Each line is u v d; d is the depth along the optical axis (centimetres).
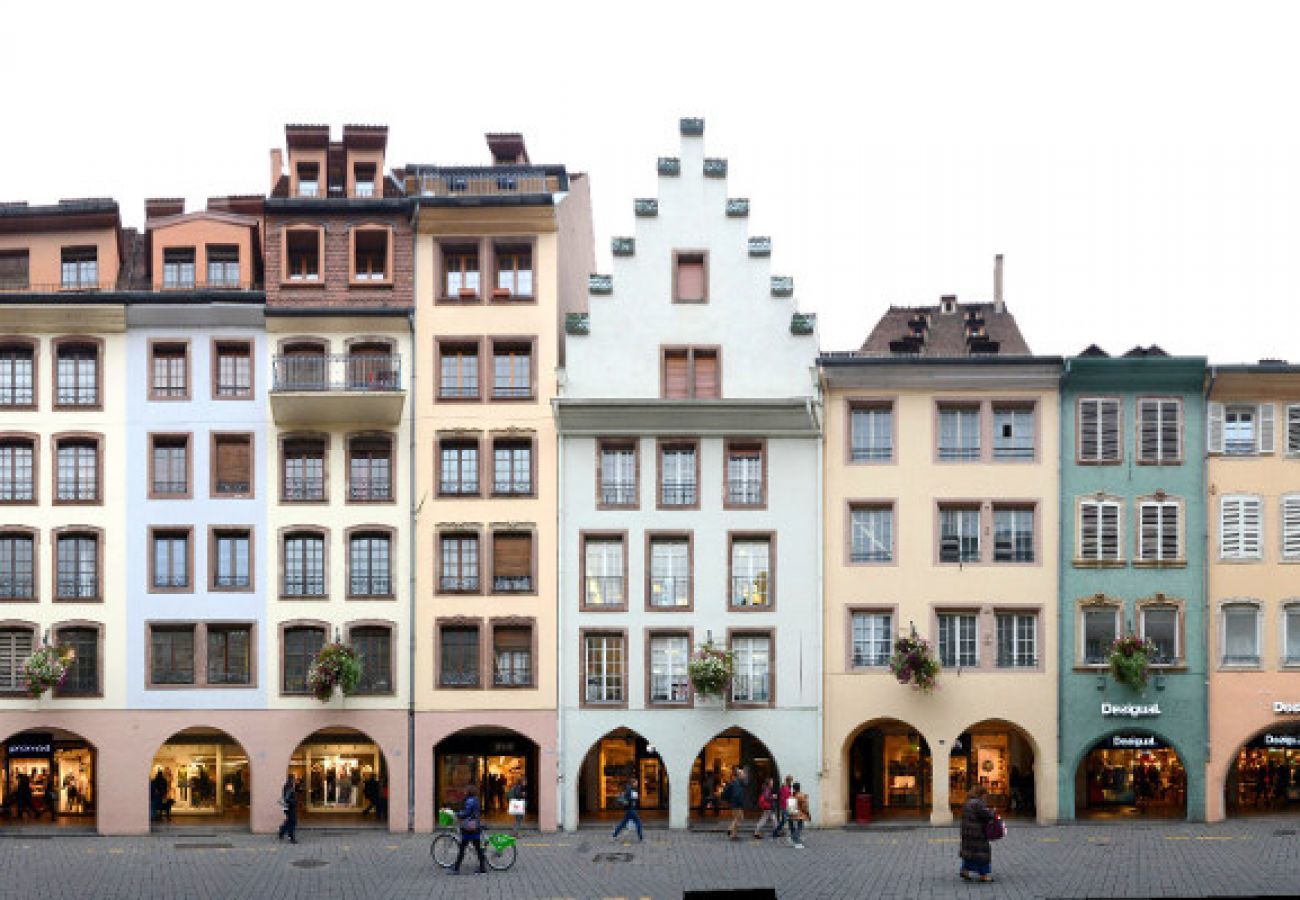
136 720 4072
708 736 4088
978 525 4153
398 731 4084
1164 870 3294
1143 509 4138
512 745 4262
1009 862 3422
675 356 4203
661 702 4094
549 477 4138
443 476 4153
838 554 4147
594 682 4112
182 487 4144
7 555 4112
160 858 3603
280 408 4084
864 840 3816
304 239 4222
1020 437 4181
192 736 4306
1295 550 4116
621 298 4200
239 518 4128
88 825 4112
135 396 4144
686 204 4231
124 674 4081
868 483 4156
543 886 3188
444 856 3466
